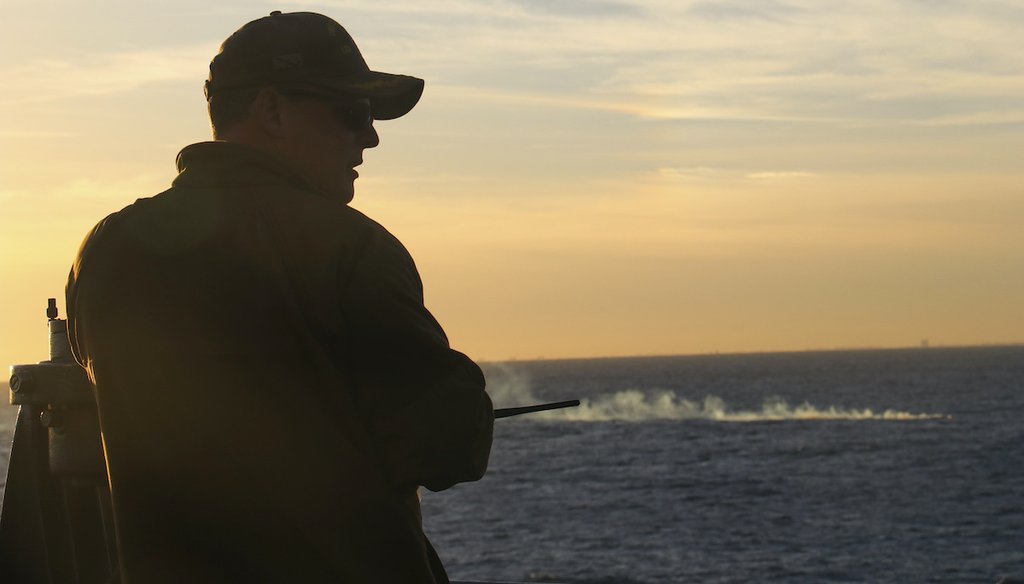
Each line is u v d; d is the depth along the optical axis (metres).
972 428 103.06
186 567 1.77
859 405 141.50
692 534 48.88
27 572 2.35
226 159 1.93
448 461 1.74
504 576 40.03
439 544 48.75
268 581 1.73
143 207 1.96
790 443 93.94
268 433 1.76
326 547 1.73
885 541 45.19
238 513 1.75
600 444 101.88
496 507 60.75
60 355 2.30
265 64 1.97
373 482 1.75
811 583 36.84
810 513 53.97
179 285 1.84
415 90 2.08
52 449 2.27
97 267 1.93
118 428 1.84
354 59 2.04
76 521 2.33
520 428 127.44
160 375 1.82
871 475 69.25
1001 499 56.69
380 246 1.83
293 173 1.94
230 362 1.78
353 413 1.77
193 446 1.78
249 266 1.81
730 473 73.06
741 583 37.25
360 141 2.11
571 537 49.25
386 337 1.77
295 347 1.77
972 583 35.50
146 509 1.80
